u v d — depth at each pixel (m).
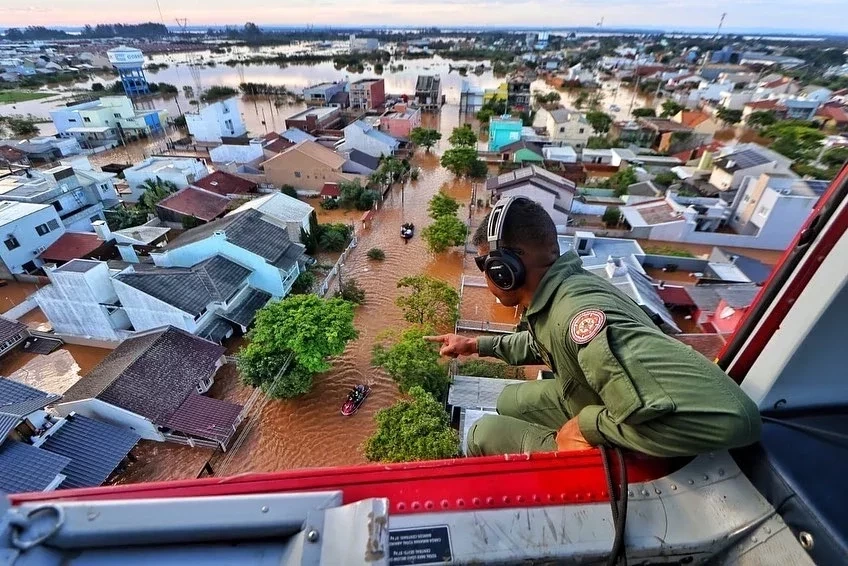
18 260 20.17
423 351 13.59
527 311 2.17
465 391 13.49
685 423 1.43
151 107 60.22
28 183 24.14
